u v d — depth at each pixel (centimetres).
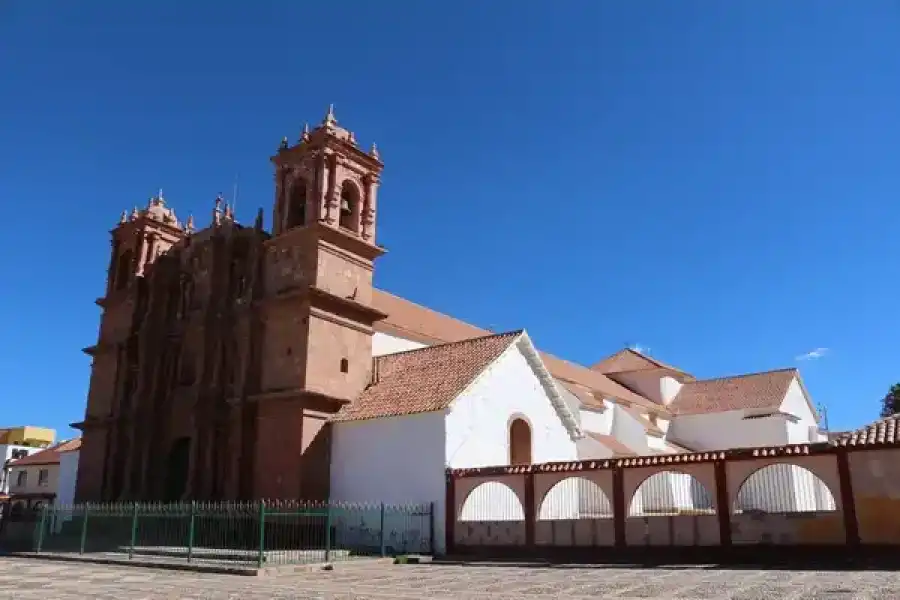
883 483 2362
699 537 2625
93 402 4541
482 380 3475
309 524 3291
